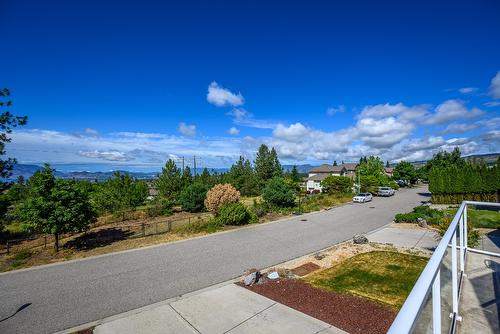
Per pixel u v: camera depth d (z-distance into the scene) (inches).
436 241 559.5
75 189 556.4
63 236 721.0
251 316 277.7
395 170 2410.2
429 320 80.4
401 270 391.9
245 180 1876.2
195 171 1878.7
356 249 516.4
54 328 276.4
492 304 163.6
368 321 258.8
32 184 540.1
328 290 332.2
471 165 1226.0
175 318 282.2
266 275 394.9
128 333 259.9
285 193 1028.5
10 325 284.4
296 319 267.6
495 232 561.0
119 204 1050.7
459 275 195.0
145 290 359.9
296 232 687.7
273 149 2290.8
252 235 657.6
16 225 876.0
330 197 1424.7
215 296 328.8
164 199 1153.4
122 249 555.5
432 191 1257.4
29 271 444.8
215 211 887.7
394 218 879.1
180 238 633.6
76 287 375.6
